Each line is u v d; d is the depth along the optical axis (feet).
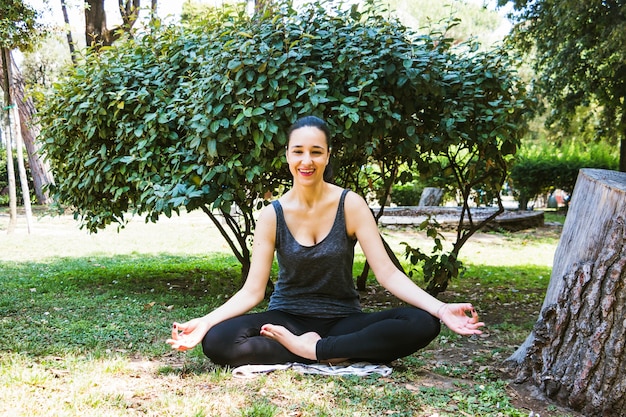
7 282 20.53
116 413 7.88
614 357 8.85
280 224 10.08
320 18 15.76
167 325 14.28
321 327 10.28
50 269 24.13
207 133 14.80
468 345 13.41
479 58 16.58
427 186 58.03
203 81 14.87
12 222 37.55
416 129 15.94
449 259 17.21
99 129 17.38
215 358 9.77
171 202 15.16
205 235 38.42
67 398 8.39
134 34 19.16
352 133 14.85
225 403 8.36
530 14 51.57
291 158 9.94
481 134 15.87
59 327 13.58
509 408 8.80
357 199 10.11
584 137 69.46
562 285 9.58
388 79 15.03
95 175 17.69
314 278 10.19
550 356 9.54
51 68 87.20
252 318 9.95
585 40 47.11
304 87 14.64
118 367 10.00
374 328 9.68
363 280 20.52
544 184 61.46
